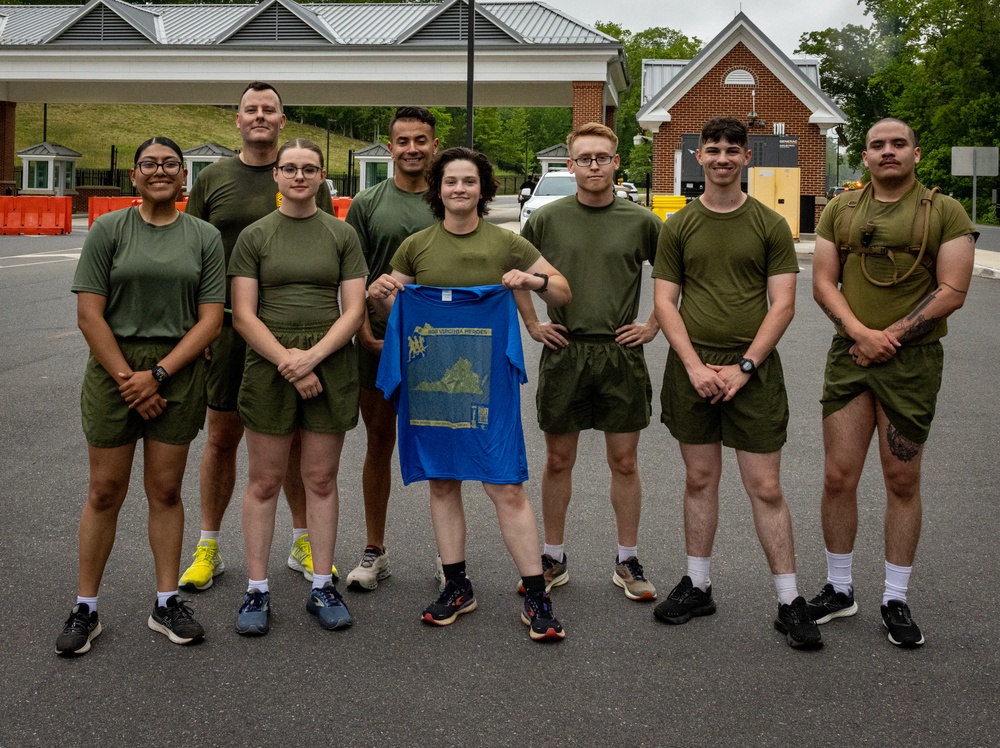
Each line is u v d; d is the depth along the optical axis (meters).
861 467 4.28
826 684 3.68
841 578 4.32
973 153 27.20
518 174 119.00
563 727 3.36
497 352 4.28
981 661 3.87
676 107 32.41
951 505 5.81
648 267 20.42
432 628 4.20
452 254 4.36
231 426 4.75
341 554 5.11
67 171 42.19
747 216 4.24
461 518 4.37
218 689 3.62
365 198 4.99
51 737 3.27
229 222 4.92
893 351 4.07
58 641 3.86
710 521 4.32
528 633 4.14
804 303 15.16
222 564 4.90
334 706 3.49
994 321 13.27
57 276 17.00
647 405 4.67
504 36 32.03
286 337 4.25
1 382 8.97
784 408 4.25
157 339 4.05
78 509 5.64
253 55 32.84
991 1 52.06
